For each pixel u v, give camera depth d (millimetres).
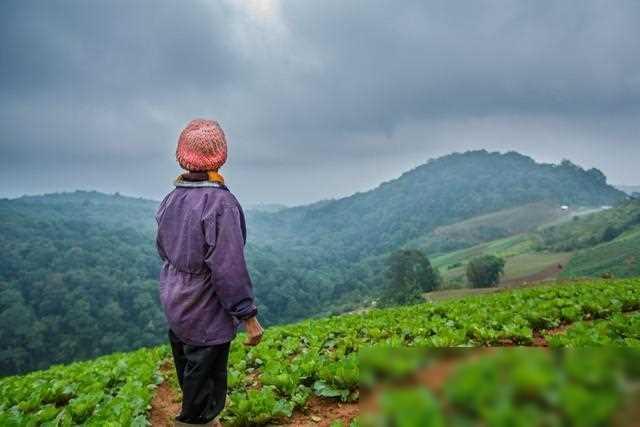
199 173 3596
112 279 175625
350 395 5184
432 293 106875
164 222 3570
